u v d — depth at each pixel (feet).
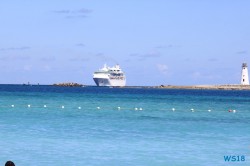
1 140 172.86
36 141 171.32
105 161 134.51
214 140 184.03
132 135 196.44
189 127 237.86
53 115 306.35
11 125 230.07
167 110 386.73
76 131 208.03
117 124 248.32
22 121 255.29
